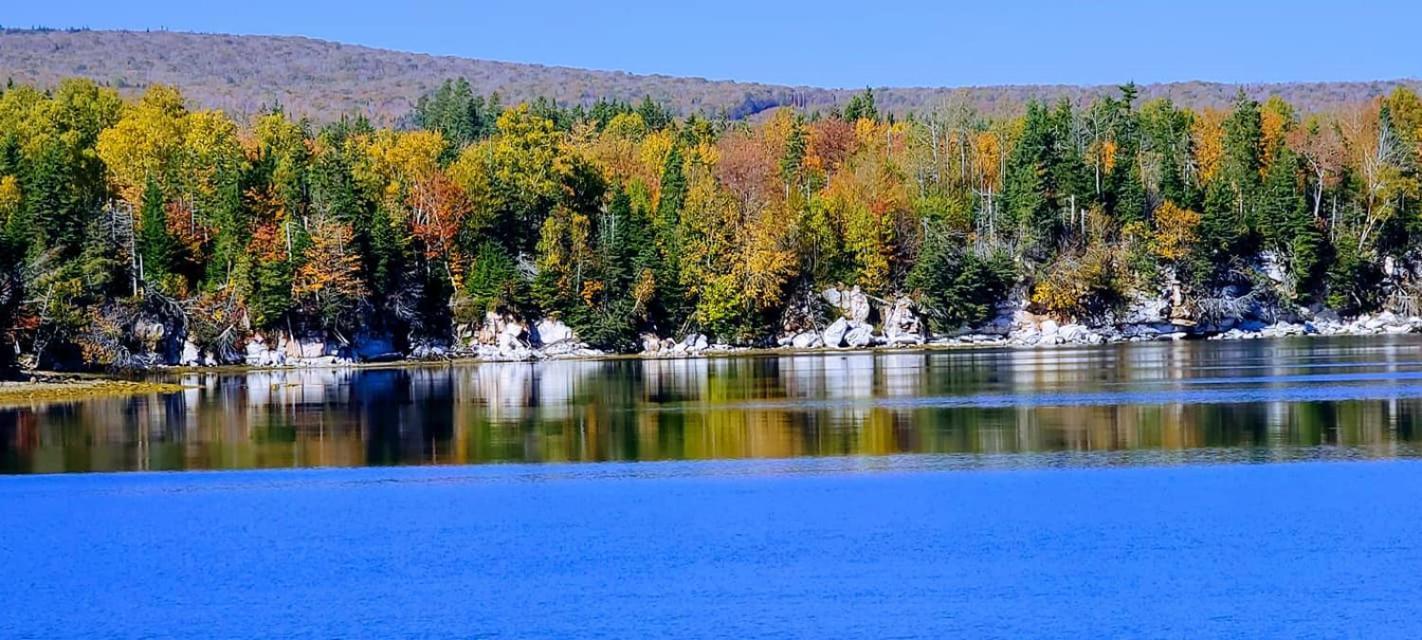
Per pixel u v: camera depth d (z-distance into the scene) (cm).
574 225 19475
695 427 9594
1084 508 6544
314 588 5438
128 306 16775
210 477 7694
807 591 5309
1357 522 6188
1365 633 4809
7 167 18788
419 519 6525
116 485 7462
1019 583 5369
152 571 5691
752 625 4956
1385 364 14000
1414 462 7575
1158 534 6044
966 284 19812
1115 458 7900
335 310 17575
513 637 4881
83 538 6225
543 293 18800
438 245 19388
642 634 4888
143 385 13462
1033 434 8869
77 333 15400
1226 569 5512
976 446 8425
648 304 19462
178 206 18912
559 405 11306
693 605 5172
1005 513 6475
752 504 6762
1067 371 13875
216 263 17700
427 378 14762
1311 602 5112
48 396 12406
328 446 8838
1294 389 11300
